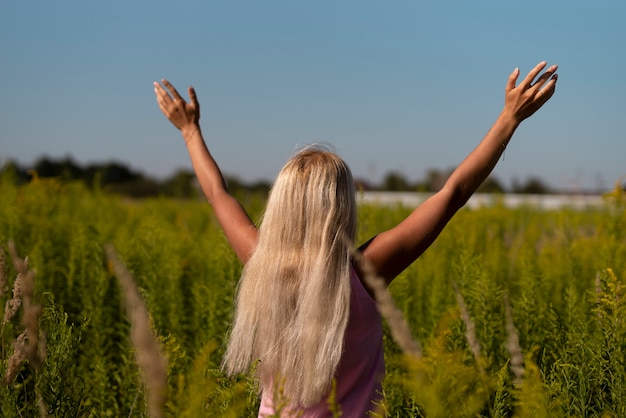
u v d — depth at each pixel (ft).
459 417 6.79
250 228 9.93
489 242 25.89
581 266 19.95
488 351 13.01
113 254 5.57
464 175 8.95
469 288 15.60
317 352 8.20
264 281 8.64
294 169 8.82
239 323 8.89
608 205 24.49
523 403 8.18
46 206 29.76
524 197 54.49
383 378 8.62
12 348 10.48
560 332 12.50
